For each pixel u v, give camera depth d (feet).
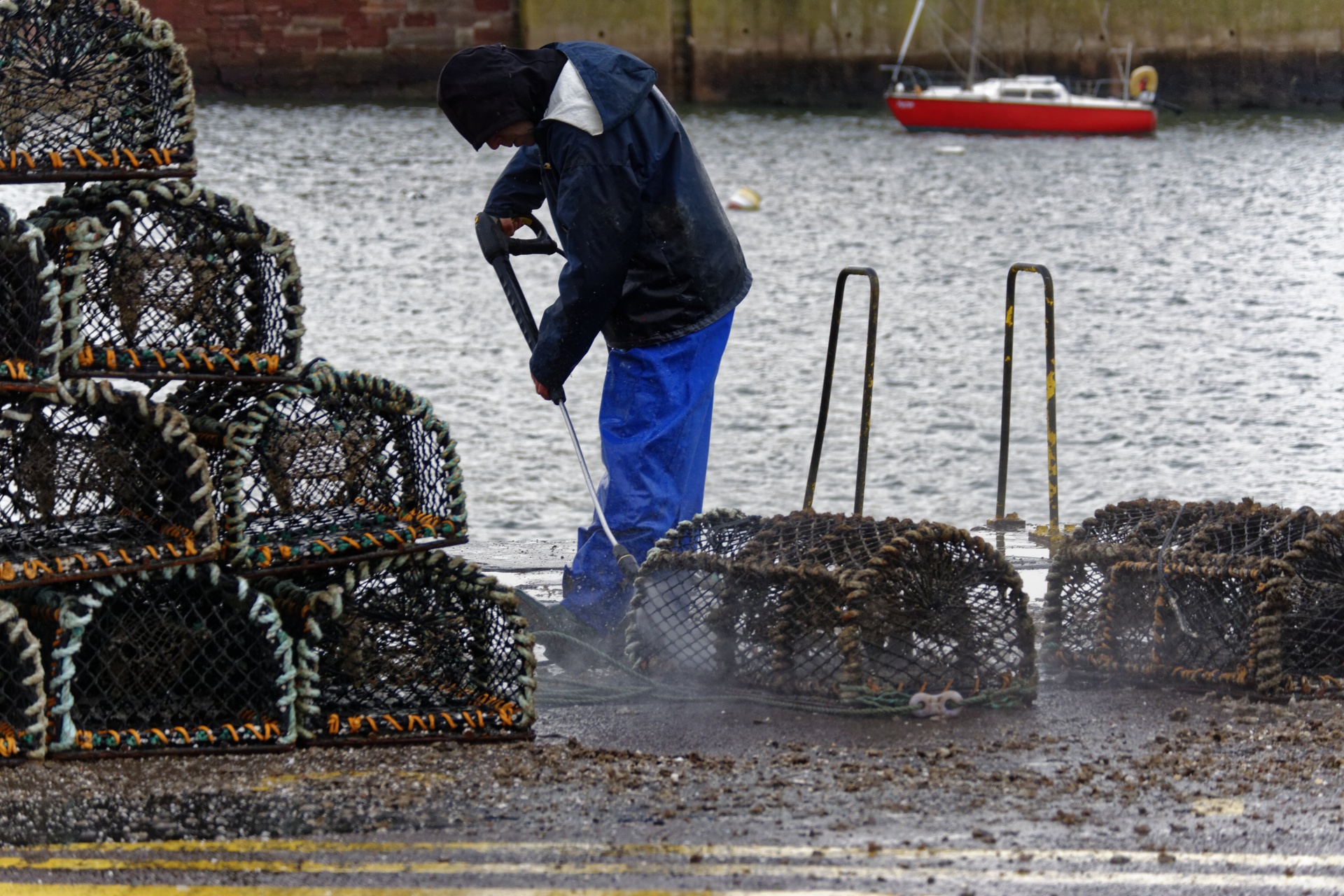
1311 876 46.37
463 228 457.68
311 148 618.44
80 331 56.24
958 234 461.78
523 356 290.15
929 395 262.06
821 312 343.26
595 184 65.21
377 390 59.98
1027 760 57.41
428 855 48.26
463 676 62.13
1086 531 71.41
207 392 61.93
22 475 57.47
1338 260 412.98
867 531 66.39
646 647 68.28
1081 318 336.29
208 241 57.98
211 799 52.85
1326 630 65.98
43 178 56.85
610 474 70.64
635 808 52.42
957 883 46.03
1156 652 66.85
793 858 47.91
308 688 58.03
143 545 55.98
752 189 542.57
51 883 45.93
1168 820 50.88
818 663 66.69
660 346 70.38
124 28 58.75
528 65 66.49
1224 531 67.21
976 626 64.64
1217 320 333.21
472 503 192.13
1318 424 238.27
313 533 59.82
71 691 57.31
